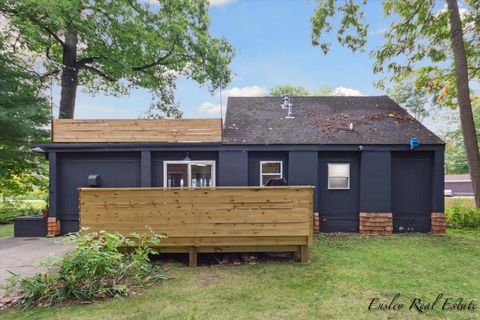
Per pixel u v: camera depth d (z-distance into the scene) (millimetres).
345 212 9086
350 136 9109
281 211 5547
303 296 4035
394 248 6777
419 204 8977
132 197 5441
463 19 11172
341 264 5500
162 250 5531
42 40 12477
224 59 15312
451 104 13242
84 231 5324
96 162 8688
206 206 5504
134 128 8609
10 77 11453
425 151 8867
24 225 8367
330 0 11016
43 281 4023
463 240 7691
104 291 4004
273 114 10977
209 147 8695
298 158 8797
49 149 8406
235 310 3613
